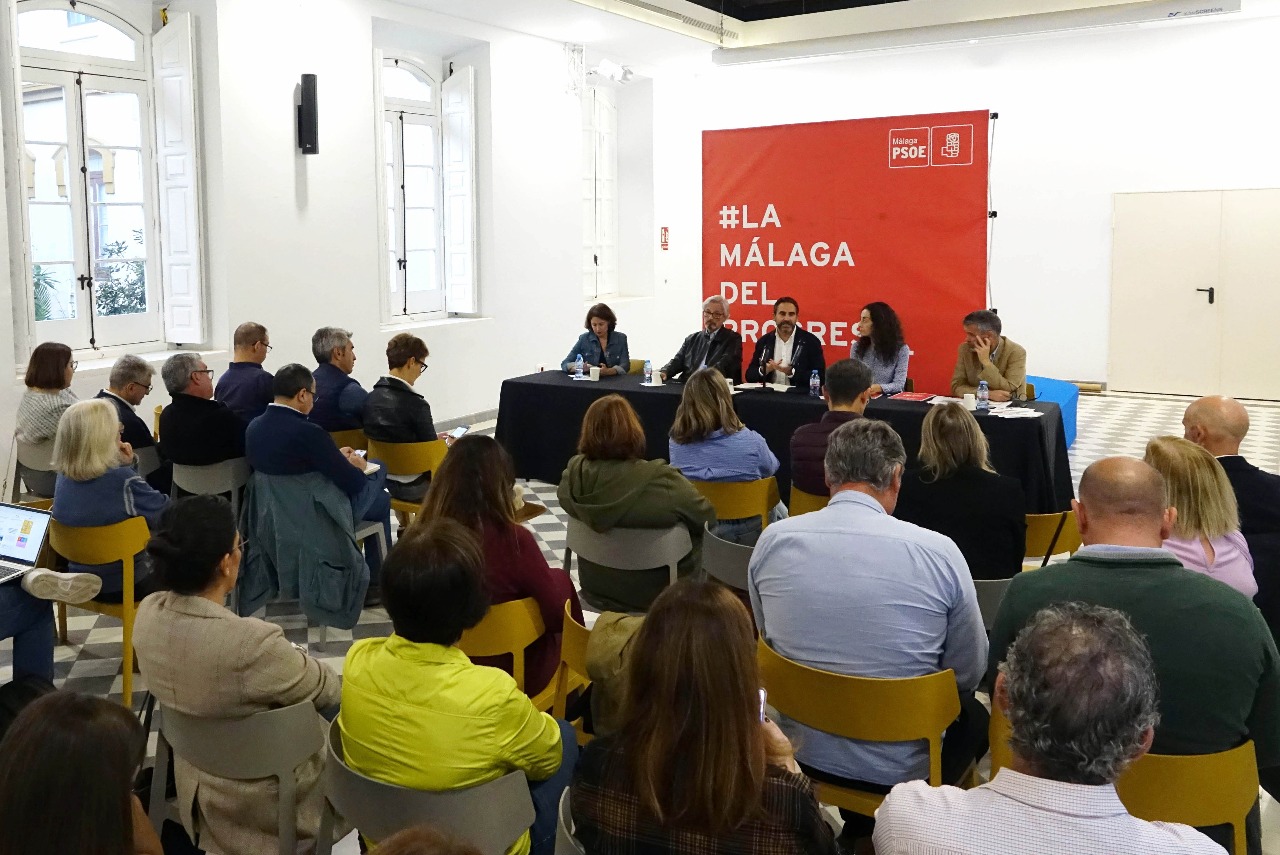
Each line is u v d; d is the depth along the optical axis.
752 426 6.00
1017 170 10.91
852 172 6.25
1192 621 1.89
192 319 7.09
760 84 11.90
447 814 1.88
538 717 2.01
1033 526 3.66
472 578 1.94
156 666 2.20
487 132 9.18
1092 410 9.83
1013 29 8.52
